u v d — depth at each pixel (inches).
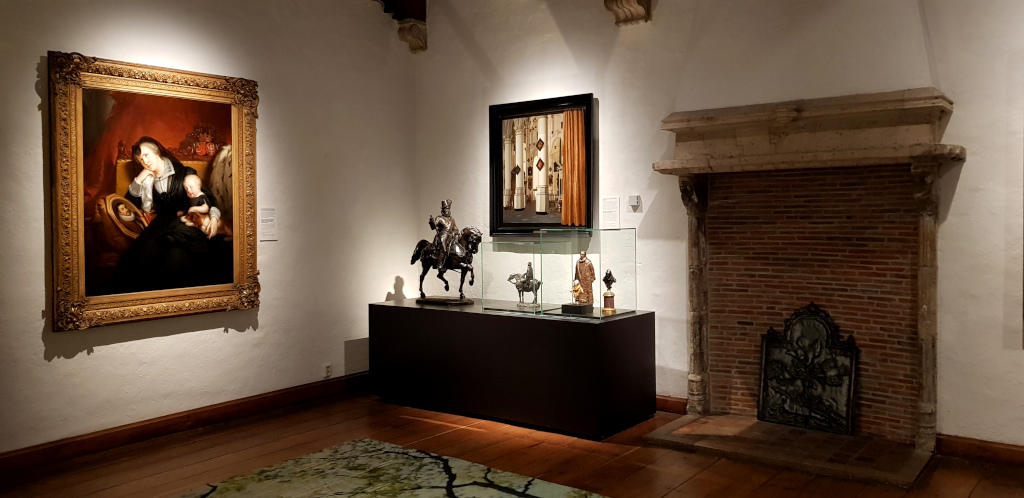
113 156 214.8
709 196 242.5
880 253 211.9
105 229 213.5
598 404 215.6
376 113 297.3
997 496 169.5
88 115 209.0
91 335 212.5
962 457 195.8
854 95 194.4
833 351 220.2
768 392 230.7
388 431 230.4
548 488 177.2
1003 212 190.1
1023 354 188.5
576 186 265.4
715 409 243.8
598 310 230.4
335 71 280.8
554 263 234.4
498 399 238.4
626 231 243.3
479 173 295.9
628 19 252.2
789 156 204.4
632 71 253.9
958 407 198.1
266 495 174.7
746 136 214.1
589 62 263.9
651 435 216.4
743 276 237.1
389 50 303.4
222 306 242.2
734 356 239.9
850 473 182.7
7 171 195.9
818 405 221.1
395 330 264.7
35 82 200.2
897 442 207.8
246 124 247.9
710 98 219.0
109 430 215.2
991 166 191.2
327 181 278.2
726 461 197.2
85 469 196.4
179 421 231.3
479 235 264.1
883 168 210.4
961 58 194.4
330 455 205.3
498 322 237.0
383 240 300.2
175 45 230.8
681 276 245.9
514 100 284.4
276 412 255.3
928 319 197.9
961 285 196.4
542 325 226.5
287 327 265.4
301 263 269.4
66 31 205.8
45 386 203.3
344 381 284.7
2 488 182.7
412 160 313.0
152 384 226.5
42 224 203.0
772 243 231.3
